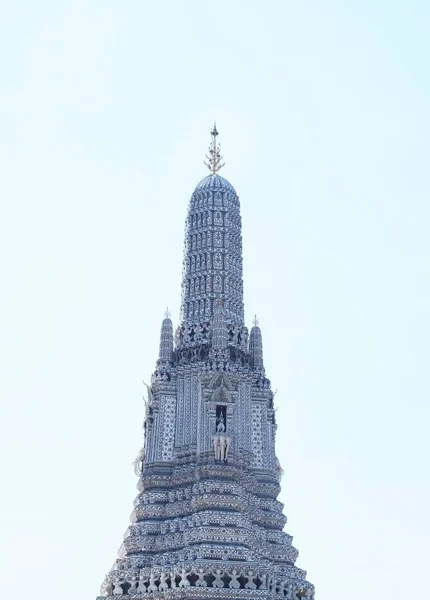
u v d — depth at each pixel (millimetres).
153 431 93188
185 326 99812
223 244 104438
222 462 87125
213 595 75812
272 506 91250
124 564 82812
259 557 83125
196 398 93000
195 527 81562
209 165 112500
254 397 96750
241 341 99438
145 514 87312
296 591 84312
